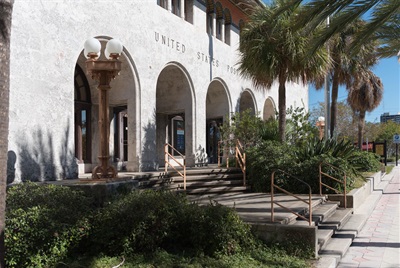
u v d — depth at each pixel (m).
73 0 11.27
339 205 11.80
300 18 8.66
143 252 6.32
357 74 21.94
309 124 17.66
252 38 13.94
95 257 6.07
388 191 19.06
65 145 10.90
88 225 6.41
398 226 10.28
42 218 5.84
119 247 6.28
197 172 13.28
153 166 14.32
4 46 3.97
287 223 7.77
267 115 27.23
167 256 6.14
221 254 6.28
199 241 6.43
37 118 10.13
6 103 3.99
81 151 14.00
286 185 12.64
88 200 7.11
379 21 8.73
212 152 22.17
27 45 9.88
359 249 7.85
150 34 14.56
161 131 19.17
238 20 22.06
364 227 10.16
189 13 17.73
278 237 6.93
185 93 17.48
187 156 17.48
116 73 8.11
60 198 6.66
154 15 14.83
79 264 5.75
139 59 13.91
